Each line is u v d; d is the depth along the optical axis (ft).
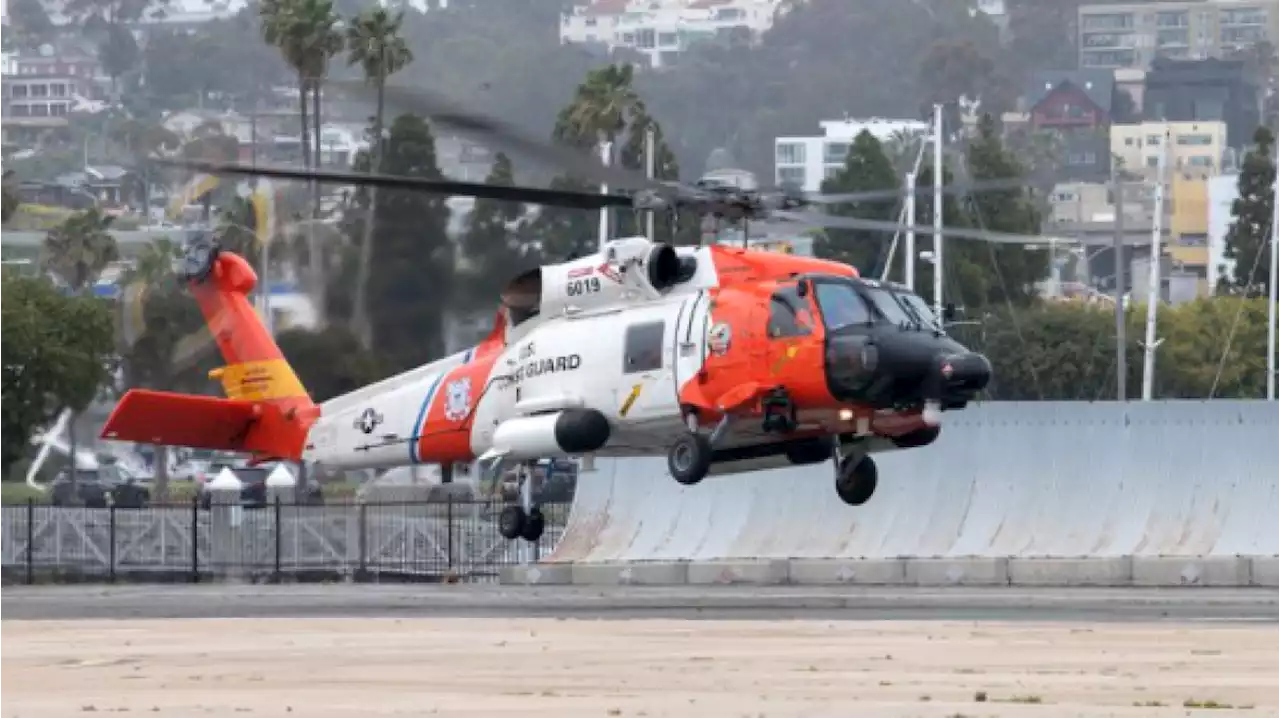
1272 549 459.73
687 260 398.83
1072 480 482.28
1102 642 306.14
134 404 467.11
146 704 245.24
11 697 255.29
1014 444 489.26
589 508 518.78
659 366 392.47
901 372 370.53
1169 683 255.29
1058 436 486.79
